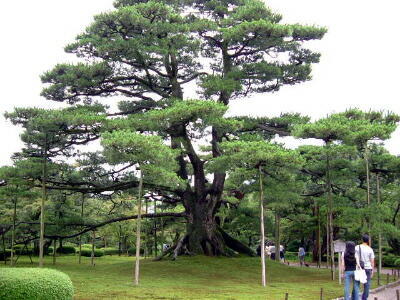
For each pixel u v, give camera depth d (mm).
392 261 48281
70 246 58719
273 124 34438
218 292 22281
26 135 30562
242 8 32531
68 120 27312
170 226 50188
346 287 17141
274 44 33062
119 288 22719
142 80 35188
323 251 55438
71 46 31609
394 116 31531
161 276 28656
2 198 33625
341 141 30156
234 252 38438
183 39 31266
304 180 40094
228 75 32594
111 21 30172
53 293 14492
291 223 55844
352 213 28922
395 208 40531
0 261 41219
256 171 27203
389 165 31844
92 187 35812
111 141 22891
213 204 37219
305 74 34969
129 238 56375
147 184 34125
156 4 30172
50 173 32594
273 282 27672
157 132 30016
